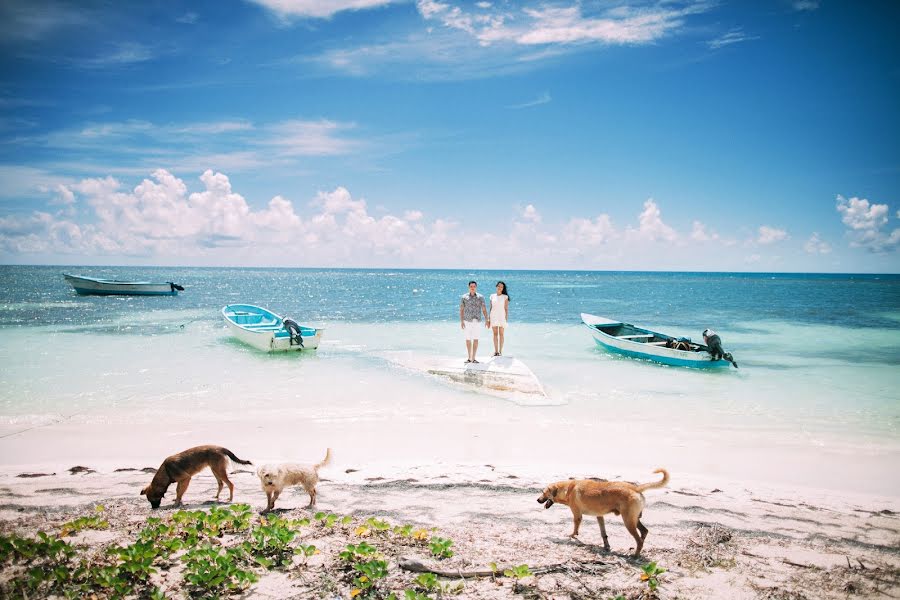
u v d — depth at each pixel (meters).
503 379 12.02
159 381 12.89
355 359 16.03
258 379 13.17
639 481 6.91
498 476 6.97
